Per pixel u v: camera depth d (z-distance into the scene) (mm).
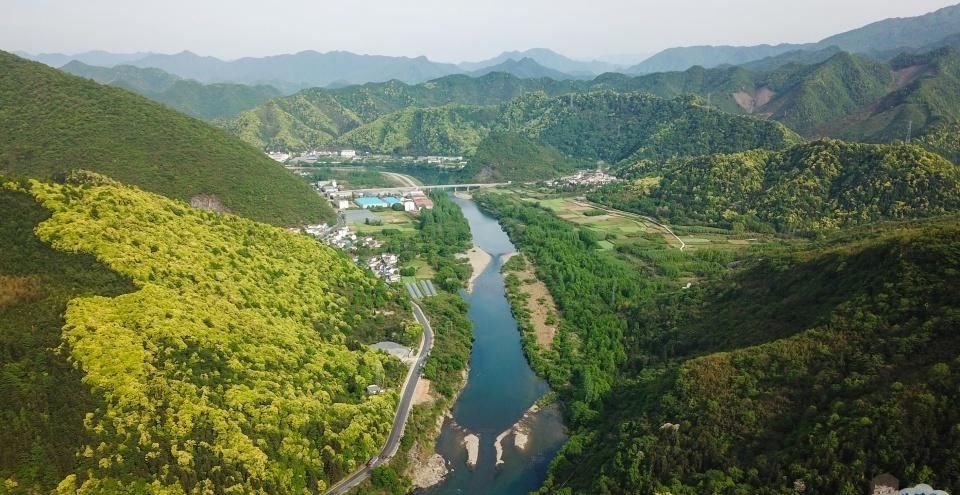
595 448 137500
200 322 140125
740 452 111438
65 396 110750
